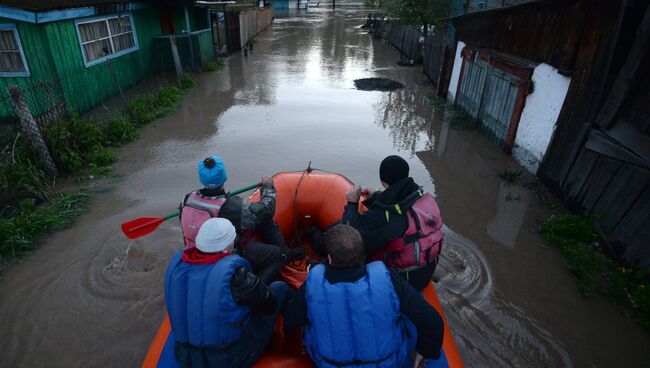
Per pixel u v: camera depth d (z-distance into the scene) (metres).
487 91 7.45
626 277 3.71
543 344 3.10
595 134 4.55
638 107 4.02
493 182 5.67
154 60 11.88
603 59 4.46
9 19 6.75
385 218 2.13
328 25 26.64
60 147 5.70
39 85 6.82
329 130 7.64
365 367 1.63
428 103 9.64
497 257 4.07
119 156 6.35
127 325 3.20
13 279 3.67
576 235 4.29
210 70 12.84
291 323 1.80
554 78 5.44
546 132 5.59
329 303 1.63
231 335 1.80
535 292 3.62
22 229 4.16
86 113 8.44
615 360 3.00
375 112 8.87
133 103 8.20
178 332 1.83
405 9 14.00
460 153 6.71
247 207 2.47
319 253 2.86
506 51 6.93
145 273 3.75
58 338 3.09
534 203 5.12
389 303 1.64
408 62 14.56
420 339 1.77
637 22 4.29
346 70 13.37
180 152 6.52
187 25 13.73
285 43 19.05
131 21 10.44
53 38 7.44
